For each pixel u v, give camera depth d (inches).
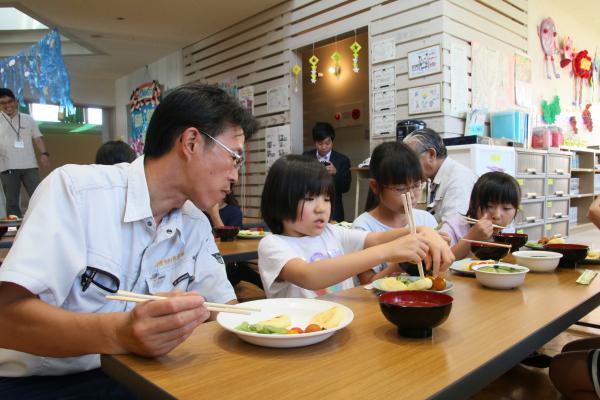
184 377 26.6
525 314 39.0
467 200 99.3
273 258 51.8
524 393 62.2
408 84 154.3
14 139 197.9
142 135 297.1
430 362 28.5
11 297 32.7
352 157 245.6
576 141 220.2
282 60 206.7
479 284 51.5
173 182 41.2
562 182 180.1
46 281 33.2
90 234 38.2
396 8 156.9
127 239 41.5
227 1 198.8
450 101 147.1
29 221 35.1
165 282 44.5
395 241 47.1
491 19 167.8
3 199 218.5
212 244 50.5
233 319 36.9
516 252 62.8
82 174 39.6
